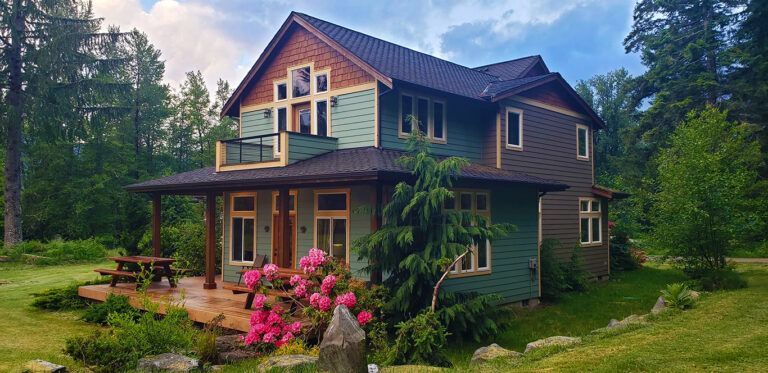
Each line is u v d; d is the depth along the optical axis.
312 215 12.87
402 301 9.18
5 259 22.72
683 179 13.40
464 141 14.59
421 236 9.62
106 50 26.06
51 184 32.62
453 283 12.15
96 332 7.80
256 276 8.82
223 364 7.58
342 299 8.24
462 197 12.79
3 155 32.09
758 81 26.89
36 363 6.94
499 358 7.05
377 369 6.34
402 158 10.14
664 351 6.56
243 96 15.74
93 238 31.11
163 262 12.95
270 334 8.03
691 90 30.38
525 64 19.00
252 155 14.88
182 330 8.16
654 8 34.78
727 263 14.14
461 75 16.20
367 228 11.69
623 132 34.66
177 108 43.97
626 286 17.39
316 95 13.91
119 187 34.47
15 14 23.97
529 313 13.30
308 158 12.62
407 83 12.20
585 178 18.69
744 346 6.64
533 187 13.79
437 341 8.30
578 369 6.00
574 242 17.83
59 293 13.14
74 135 26.61
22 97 24.55
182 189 13.70
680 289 9.94
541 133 16.45
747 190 16.75
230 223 15.05
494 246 13.48
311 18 14.61
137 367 6.86
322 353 5.16
